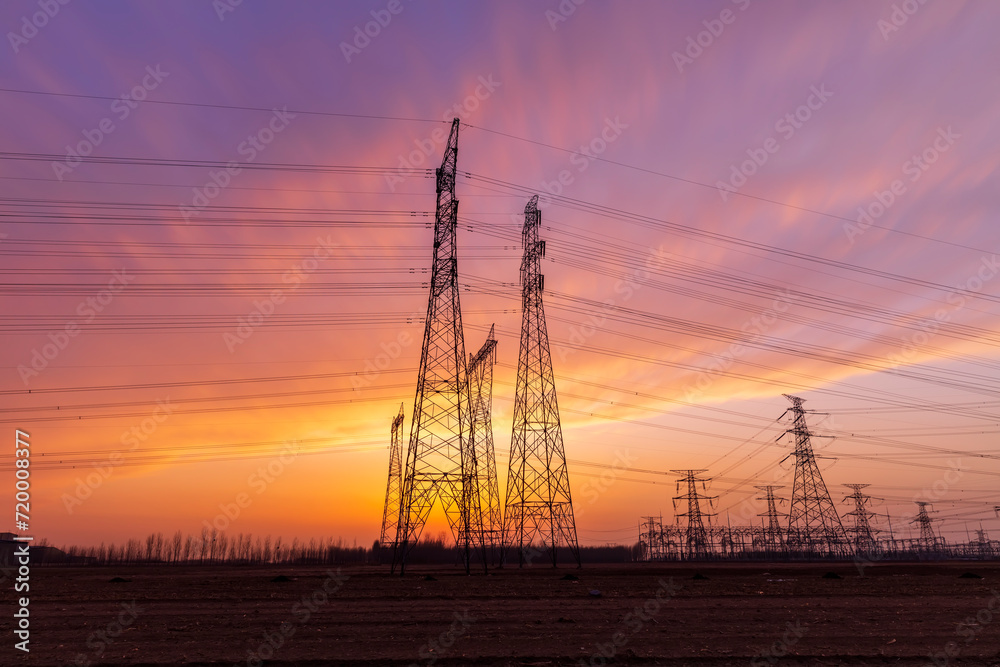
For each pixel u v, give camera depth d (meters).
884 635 21.48
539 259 69.69
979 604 30.58
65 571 74.94
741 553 145.50
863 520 130.38
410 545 54.41
